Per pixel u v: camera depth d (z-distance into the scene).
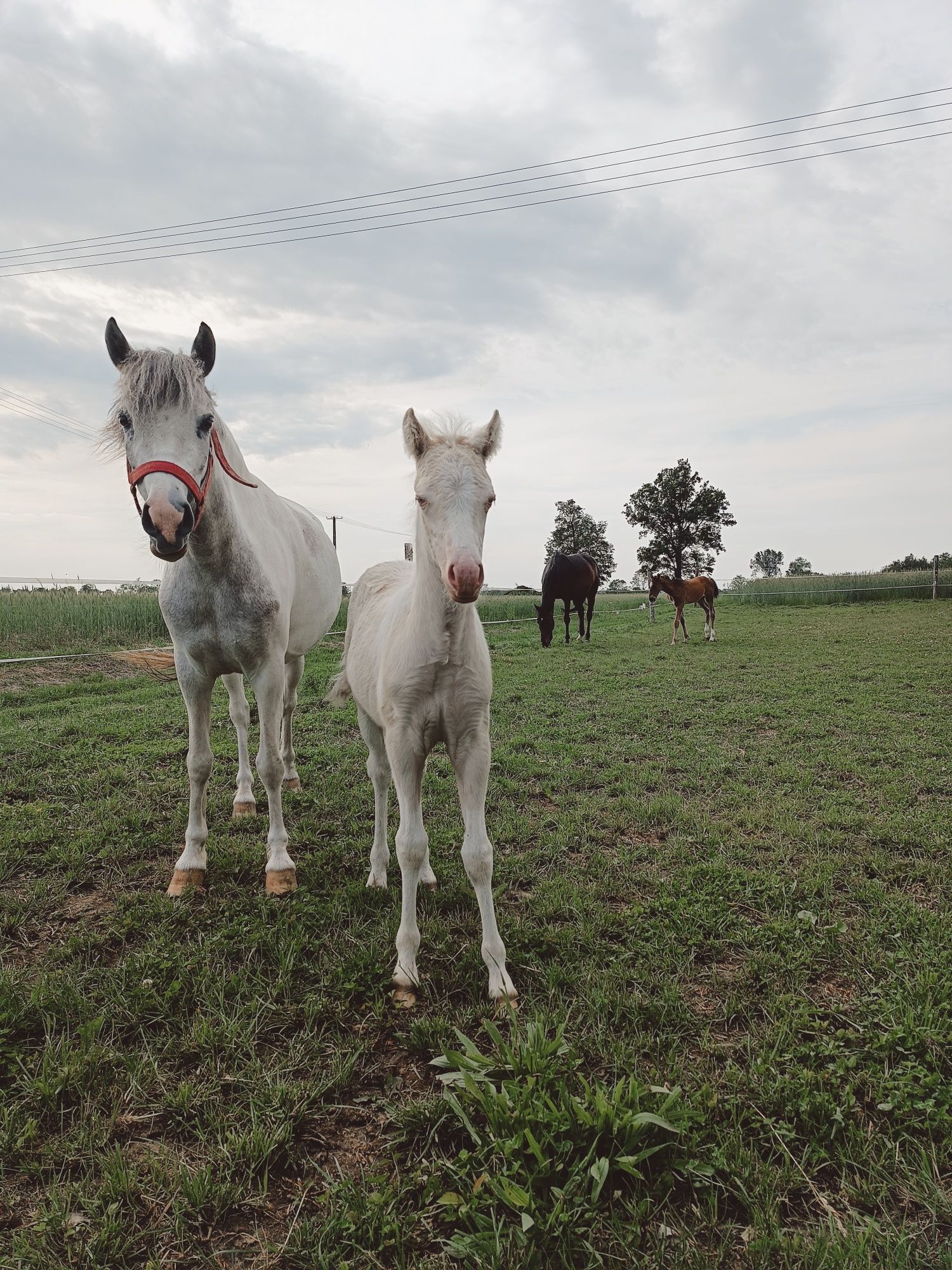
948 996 2.60
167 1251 1.70
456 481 2.61
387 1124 2.09
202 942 3.05
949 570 25.78
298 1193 1.86
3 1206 1.82
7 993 2.63
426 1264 1.64
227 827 4.47
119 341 3.23
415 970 2.75
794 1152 1.97
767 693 8.53
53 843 4.04
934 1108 2.04
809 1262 1.61
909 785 5.09
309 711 7.86
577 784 5.44
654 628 18.09
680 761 5.91
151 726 6.78
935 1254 1.65
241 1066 2.31
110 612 12.88
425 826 4.53
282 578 4.03
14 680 9.32
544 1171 1.76
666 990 2.68
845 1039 2.39
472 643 2.75
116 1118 2.09
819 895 3.51
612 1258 1.64
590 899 3.47
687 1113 1.94
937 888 3.53
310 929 3.19
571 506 67.25
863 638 13.42
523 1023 2.52
